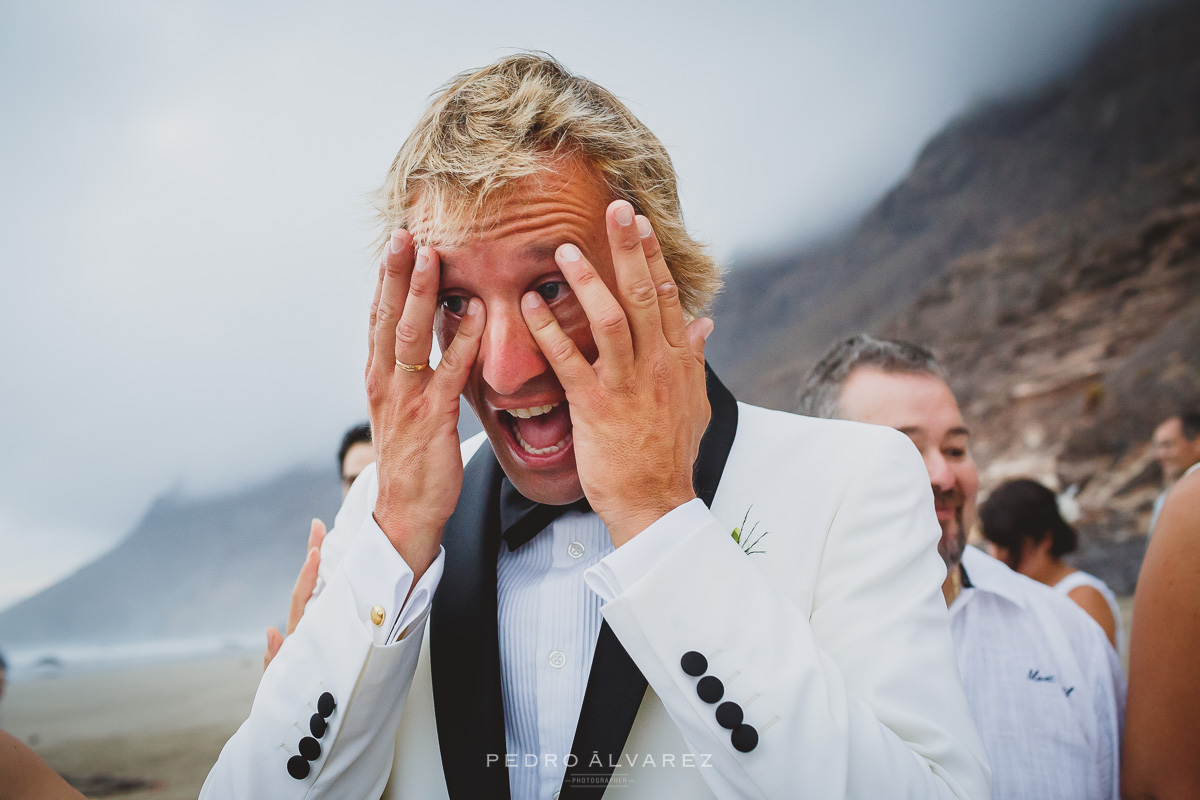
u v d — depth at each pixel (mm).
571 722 1077
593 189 1039
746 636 928
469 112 1023
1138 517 9562
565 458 1117
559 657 1104
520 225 986
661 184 1176
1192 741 1329
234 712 8867
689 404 1021
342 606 1098
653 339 985
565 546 1185
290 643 1133
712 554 963
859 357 2268
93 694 9852
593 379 989
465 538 1202
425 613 1096
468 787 1046
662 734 1039
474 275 1015
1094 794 2090
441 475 1086
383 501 1112
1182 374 10766
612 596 984
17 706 9383
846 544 1083
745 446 1194
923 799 868
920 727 948
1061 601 2340
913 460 1162
